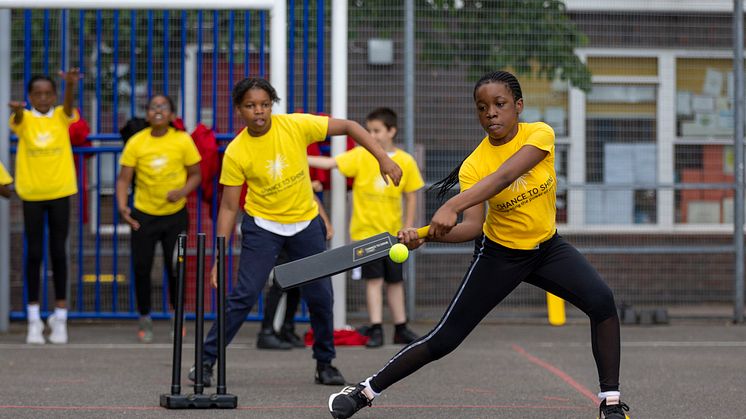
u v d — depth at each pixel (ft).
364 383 18.78
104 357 30.09
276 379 25.55
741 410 21.47
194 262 40.06
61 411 20.85
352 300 41.42
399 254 17.13
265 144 23.54
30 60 37.91
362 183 32.53
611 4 42.45
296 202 24.03
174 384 21.26
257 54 40.40
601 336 18.06
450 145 40.73
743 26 41.01
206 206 39.73
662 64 42.88
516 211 17.81
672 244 42.88
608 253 41.70
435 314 39.93
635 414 21.01
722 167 43.24
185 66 39.55
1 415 20.40
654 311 39.81
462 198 16.74
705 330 37.96
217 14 36.27
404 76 39.06
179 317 21.30
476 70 40.50
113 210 41.50
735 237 40.40
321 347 24.43
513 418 20.38
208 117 40.83
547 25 40.65
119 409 21.09
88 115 41.55
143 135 34.01
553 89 42.24
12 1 33.19
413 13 39.11
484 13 40.29
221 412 20.75
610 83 42.63
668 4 42.91
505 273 18.13
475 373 26.91
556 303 39.63
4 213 36.52
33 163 33.50
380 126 32.48
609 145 42.73
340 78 34.91
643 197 42.73
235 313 23.86
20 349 32.01
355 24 39.55
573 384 25.08
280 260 31.81
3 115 36.01
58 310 33.88
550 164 17.89
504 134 17.61
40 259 33.76
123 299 42.63
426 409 21.33
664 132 42.91
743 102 40.45
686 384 25.00
